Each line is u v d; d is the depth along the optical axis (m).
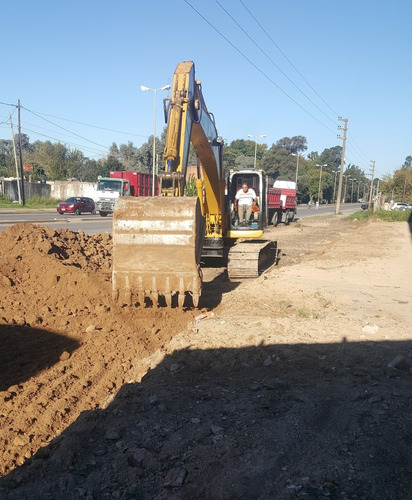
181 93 8.54
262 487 3.45
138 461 3.73
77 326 7.40
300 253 18.81
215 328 7.23
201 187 11.64
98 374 5.75
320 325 7.37
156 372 5.70
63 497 3.35
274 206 34.78
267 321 7.53
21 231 10.80
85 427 4.29
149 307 8.08
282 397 4.88
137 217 7.34
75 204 39.47
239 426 4.29
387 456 3.81
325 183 115.62
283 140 148.12
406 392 5.02
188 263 7.32
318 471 3.60
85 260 10.90
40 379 5.54
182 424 4.35
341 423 4.34
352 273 12.44
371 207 55.38
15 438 4.25
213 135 11.41
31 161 77.62
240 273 11.63
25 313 7.85
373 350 6.31
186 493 3.39
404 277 12.03
